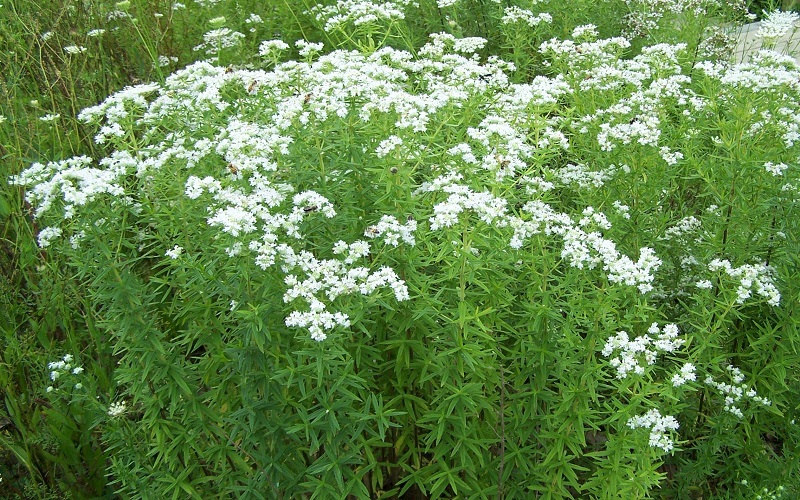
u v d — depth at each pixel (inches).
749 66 36.2
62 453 33.1
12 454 34.4
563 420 27.0
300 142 29.6
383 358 28.8
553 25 56.0
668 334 26.1
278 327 25.2
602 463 26.4
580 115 39.0
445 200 30.2
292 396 26.5
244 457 28.9
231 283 26.3
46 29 49.6
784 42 62.2
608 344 25.5
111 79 50.6
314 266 25.2
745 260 34.0
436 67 39.3
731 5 57.9
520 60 51.9
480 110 36.3
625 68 46.0
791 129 33.3
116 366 36.3
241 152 29.1
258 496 26.0
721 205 33.5
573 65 44.5
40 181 30.0
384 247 27.1
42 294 35.4
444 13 58.9
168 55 55.8
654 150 33.2
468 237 26.0
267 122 33.4
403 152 29.5
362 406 27.0
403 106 30.2
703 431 32.6
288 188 28.2
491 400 28.0
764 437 35.5
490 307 27.8
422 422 28.2
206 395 28.2
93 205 26.5
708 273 32.3
